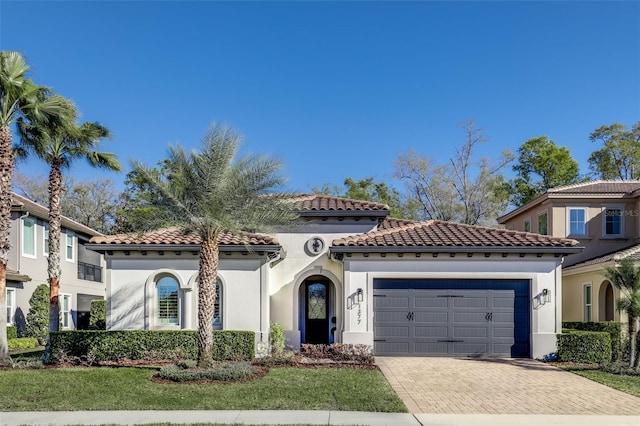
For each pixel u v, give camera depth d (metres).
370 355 16.45
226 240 17.47
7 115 15.92
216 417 9.77
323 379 13.34
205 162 14.02
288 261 20.06
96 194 47.88
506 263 17.81
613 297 21.12
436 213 42.59
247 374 13.40
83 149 18.72
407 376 14.20
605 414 10.30
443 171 42.97
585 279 23.11
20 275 23.41
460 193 42.62
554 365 16.22
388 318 17.89
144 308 17.70
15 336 22.64
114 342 16.28
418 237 18.38
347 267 17.89
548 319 17.56
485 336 17.83
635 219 24.98
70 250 28.95
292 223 15.46
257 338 17.42
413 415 10.07
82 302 30.77
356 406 10.62
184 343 16.31
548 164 43.66
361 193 48.72
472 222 42.03
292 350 18.92
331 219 20.30
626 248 23.34
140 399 11.12
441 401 11.32
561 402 11.28
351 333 17.58
